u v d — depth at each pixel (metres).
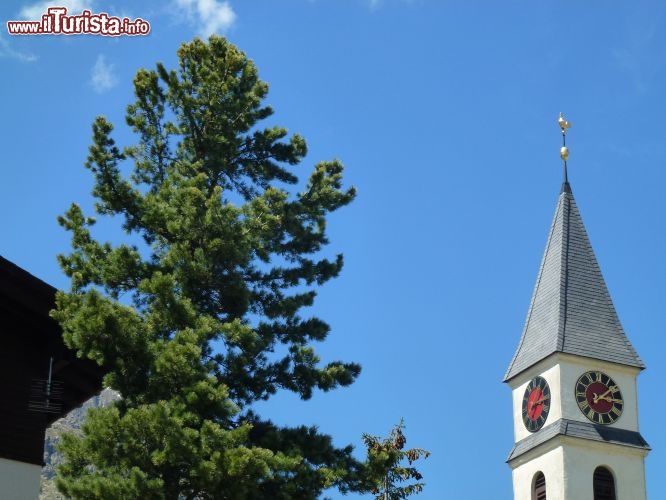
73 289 36.53
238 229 37.19
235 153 40.78
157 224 38.00
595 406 73.38
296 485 34.41
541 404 74.25
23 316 31.53
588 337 75.44
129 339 34.06
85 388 34.78
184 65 42.03
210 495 33.41
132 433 32.91
